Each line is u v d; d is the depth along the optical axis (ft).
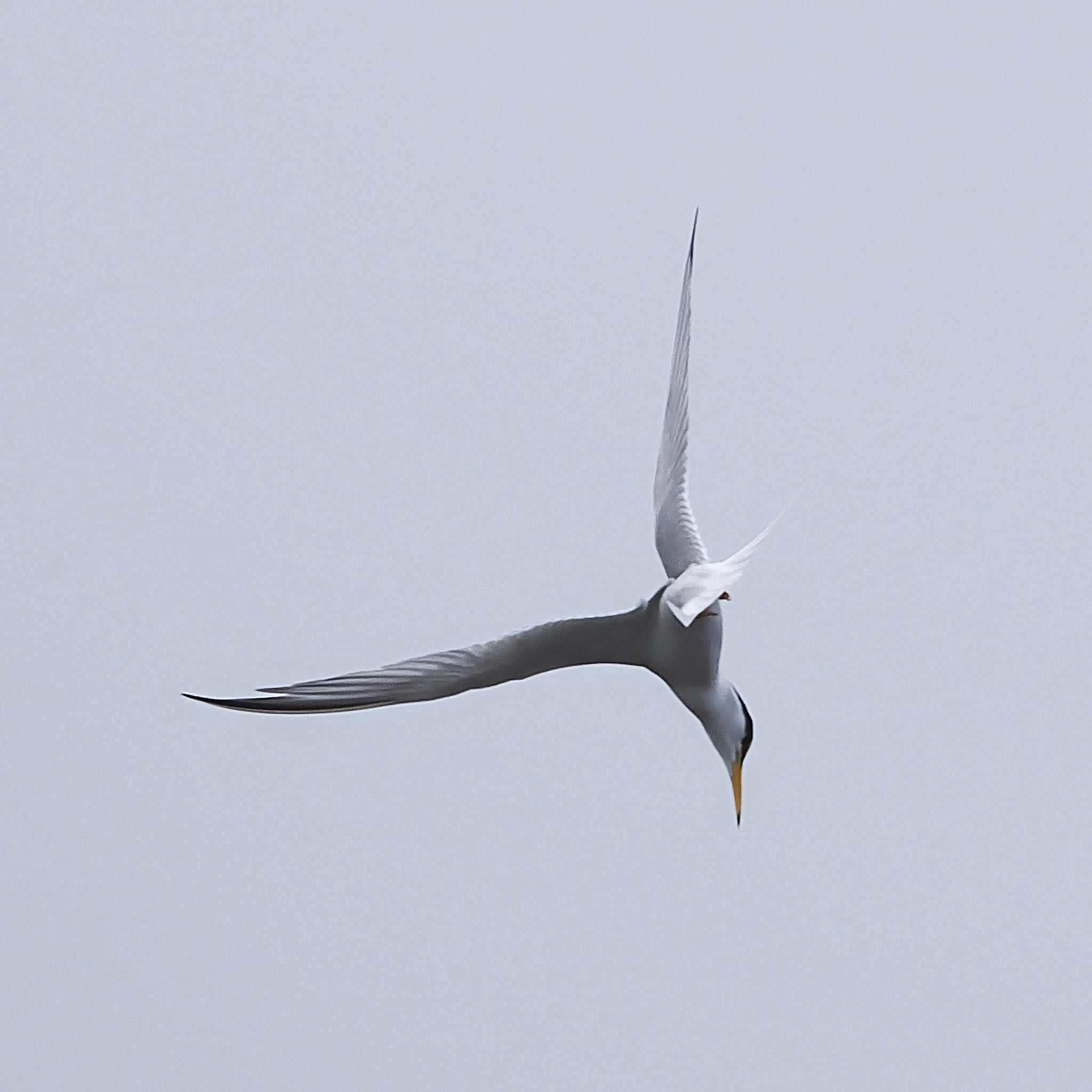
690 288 39.88
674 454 39.60
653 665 35.19
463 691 33.01
